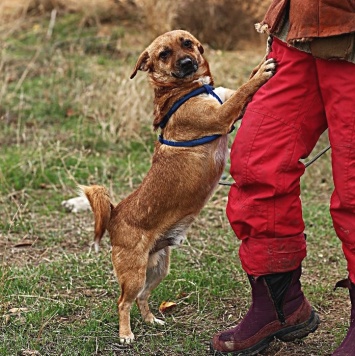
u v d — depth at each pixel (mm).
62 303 5133
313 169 8234
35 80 11000
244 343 4199
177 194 4816
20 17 13586
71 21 13305
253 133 3836
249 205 3881
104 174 8039
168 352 4484
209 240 6496
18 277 5543
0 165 8094
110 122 9117
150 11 12695
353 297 3914
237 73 10906
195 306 5160
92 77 10773
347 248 3844
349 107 3676
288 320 4160
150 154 8727
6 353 4445
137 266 4793
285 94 3816
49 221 7000
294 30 3717
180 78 5023
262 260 3949
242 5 12641
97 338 4637
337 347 4371
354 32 3598
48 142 8672
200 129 4848
